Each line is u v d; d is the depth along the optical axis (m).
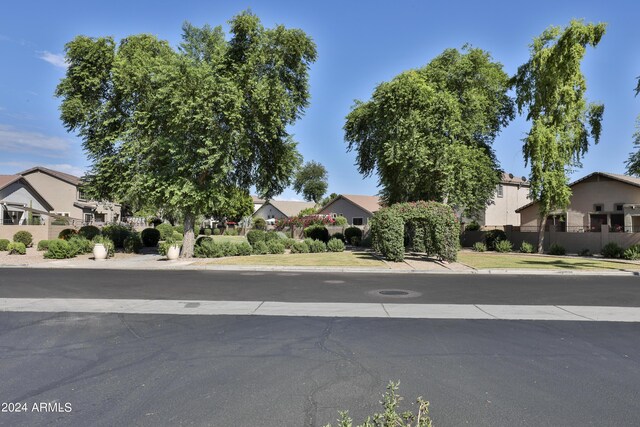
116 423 4.19
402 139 26.97
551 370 5.80
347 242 39.00
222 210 26.44
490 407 4.59
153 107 22.97
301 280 15.23
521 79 31.23
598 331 8.02
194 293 12.07
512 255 28.67
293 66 23.47
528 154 30.16
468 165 28.31
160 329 7.94
